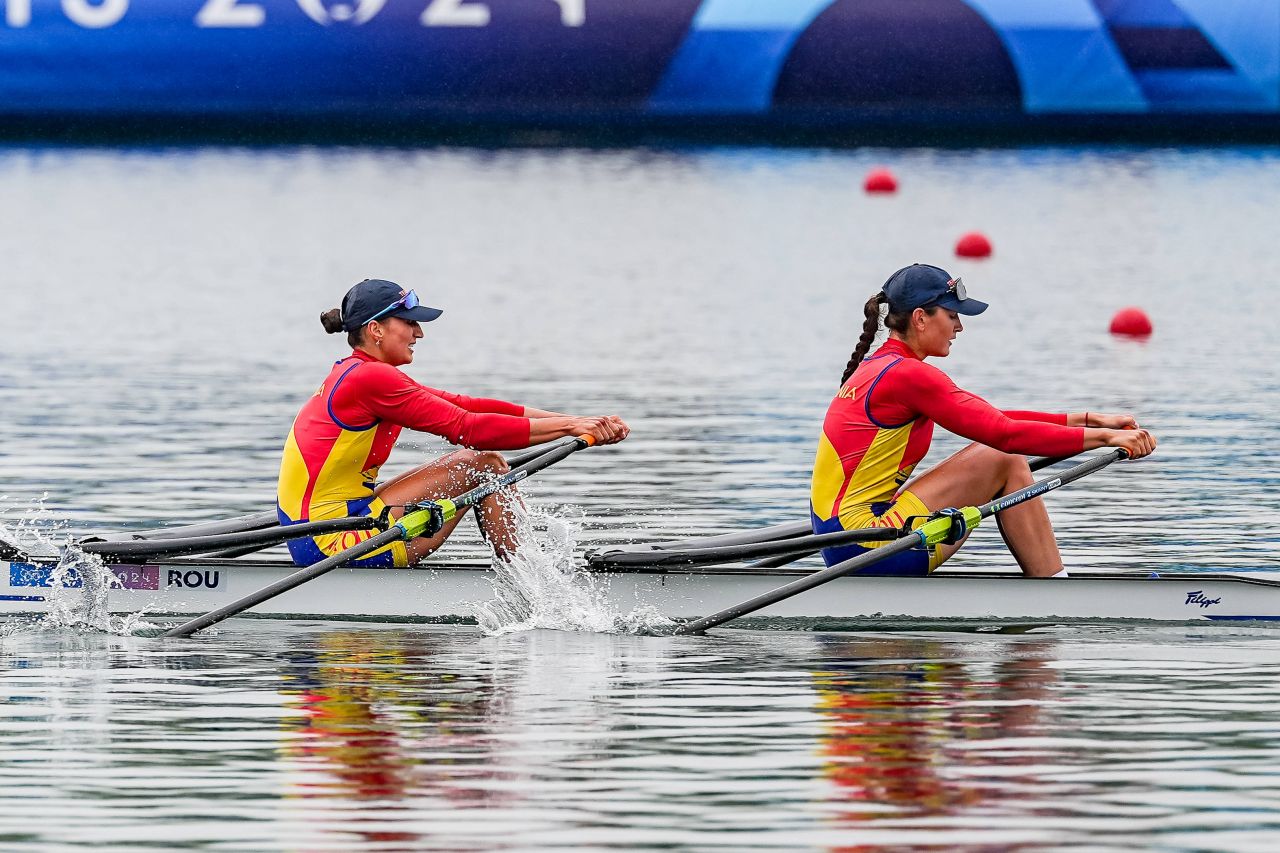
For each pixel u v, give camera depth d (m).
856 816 23.08
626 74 184.75
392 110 186.50
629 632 36.03
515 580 37.12
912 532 34.88
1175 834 22.34
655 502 49.75
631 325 87.94
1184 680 30.66
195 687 30.53
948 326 35.78
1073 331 85.81
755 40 182.50
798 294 99.12
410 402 36.78
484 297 98.38
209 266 110.94
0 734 27.25
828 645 34.22
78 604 37.56
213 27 184.75
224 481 52.50
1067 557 42.22
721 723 27.81
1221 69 178.00
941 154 176.12
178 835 22.48
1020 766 25.28
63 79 183.88
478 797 23.97
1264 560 41.78
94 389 70.12
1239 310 92.25
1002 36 180.12
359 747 26.45
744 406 66.06
